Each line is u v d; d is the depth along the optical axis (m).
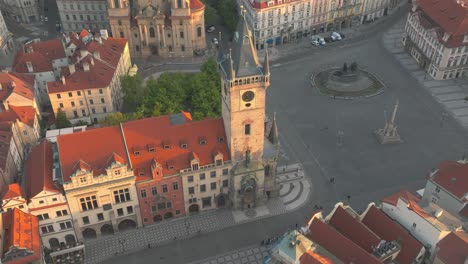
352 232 107.12
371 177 147.25
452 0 193.12
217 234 128.75
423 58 197.12
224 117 125.19
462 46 183.38
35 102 163.75
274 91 187.50
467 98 181.25
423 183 145.00
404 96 183.75
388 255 101.81
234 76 111.75
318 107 178.50
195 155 124.44
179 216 134.00
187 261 121.94
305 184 144.38
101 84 163.12
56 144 131.75
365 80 190.12
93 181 117.44
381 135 161.88
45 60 179.12
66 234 125.25
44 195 116.25
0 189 119.44
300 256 94.81
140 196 125.25
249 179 129.00
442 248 102.62
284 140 162.12
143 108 159.25
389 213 114.75
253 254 123.19
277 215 134.00
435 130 166.12
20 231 110.19
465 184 117.56
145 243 126.94
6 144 135.38
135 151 122.38
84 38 181.50
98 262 122.06
